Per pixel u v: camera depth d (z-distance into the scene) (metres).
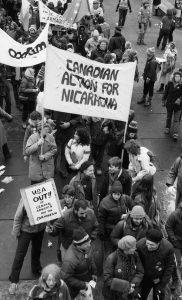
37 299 5.38
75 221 6.74
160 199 9.81
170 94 11.70
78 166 8.84
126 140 9.62
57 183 9.94
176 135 12.02
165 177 10.66
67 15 14.89
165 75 14.16
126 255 6.11
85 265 6.12
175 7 21.31
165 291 7.31
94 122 9.70
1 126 10.37
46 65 8.07
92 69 8.09
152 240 6.09
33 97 11.47
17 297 7.29
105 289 6.41
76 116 10.05
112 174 7.79
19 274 7.38
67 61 8.05
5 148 10.66
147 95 14.27
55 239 8.46
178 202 8.41
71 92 8.23
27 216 6.95
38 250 7.46
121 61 12.91
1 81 11.77
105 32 15.99
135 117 13.06
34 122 8.70
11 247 8.29
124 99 8.31
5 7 19.36
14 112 12.89
